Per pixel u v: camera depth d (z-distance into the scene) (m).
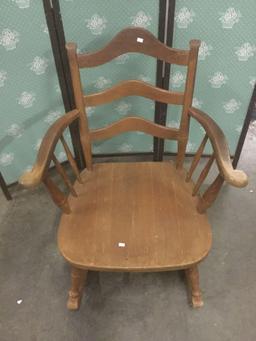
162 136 1.12
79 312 1.19
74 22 1.17
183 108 1.04
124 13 1.16
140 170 1.16
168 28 1.18
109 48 0.95
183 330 1.14
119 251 0.90
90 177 1.13
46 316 1.18
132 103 1.45
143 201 1.04
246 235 1.40
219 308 1.19
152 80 1.37
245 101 1.43
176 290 1.24
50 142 0.89
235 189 1.58
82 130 1.07
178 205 1.02
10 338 1.13
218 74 1.34
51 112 1.43
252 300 1.21
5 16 1.08
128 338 1.12
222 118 1.50
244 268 1.29
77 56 0.95
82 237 0.94
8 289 1.25
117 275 1.28
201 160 1.70
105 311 1.19
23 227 1.45
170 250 0.90
